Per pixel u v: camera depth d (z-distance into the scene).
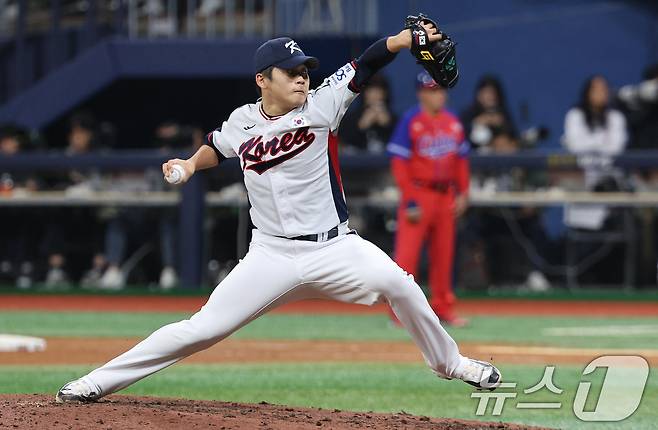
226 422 19.52
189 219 54.47
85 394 20.95
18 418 19.50
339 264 20.34
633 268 53.62
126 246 55.09
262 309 20.72
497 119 56.09
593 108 55.97
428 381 28.09
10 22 68.25
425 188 41.12
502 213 53.41
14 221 55.69
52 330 41.28
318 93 20.38
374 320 46.94
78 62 63.69
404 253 41.25
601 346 36.06
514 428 20.64
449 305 42.94
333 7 64.00
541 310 50.22
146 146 69.19
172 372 29.56
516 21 66.12
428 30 20.00
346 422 20.27
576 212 53.44
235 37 63.81
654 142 57.91
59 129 68.19
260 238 20.72
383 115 56.62
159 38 63.19
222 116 69.06
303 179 20.31
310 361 32.31
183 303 52.38
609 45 65.81
